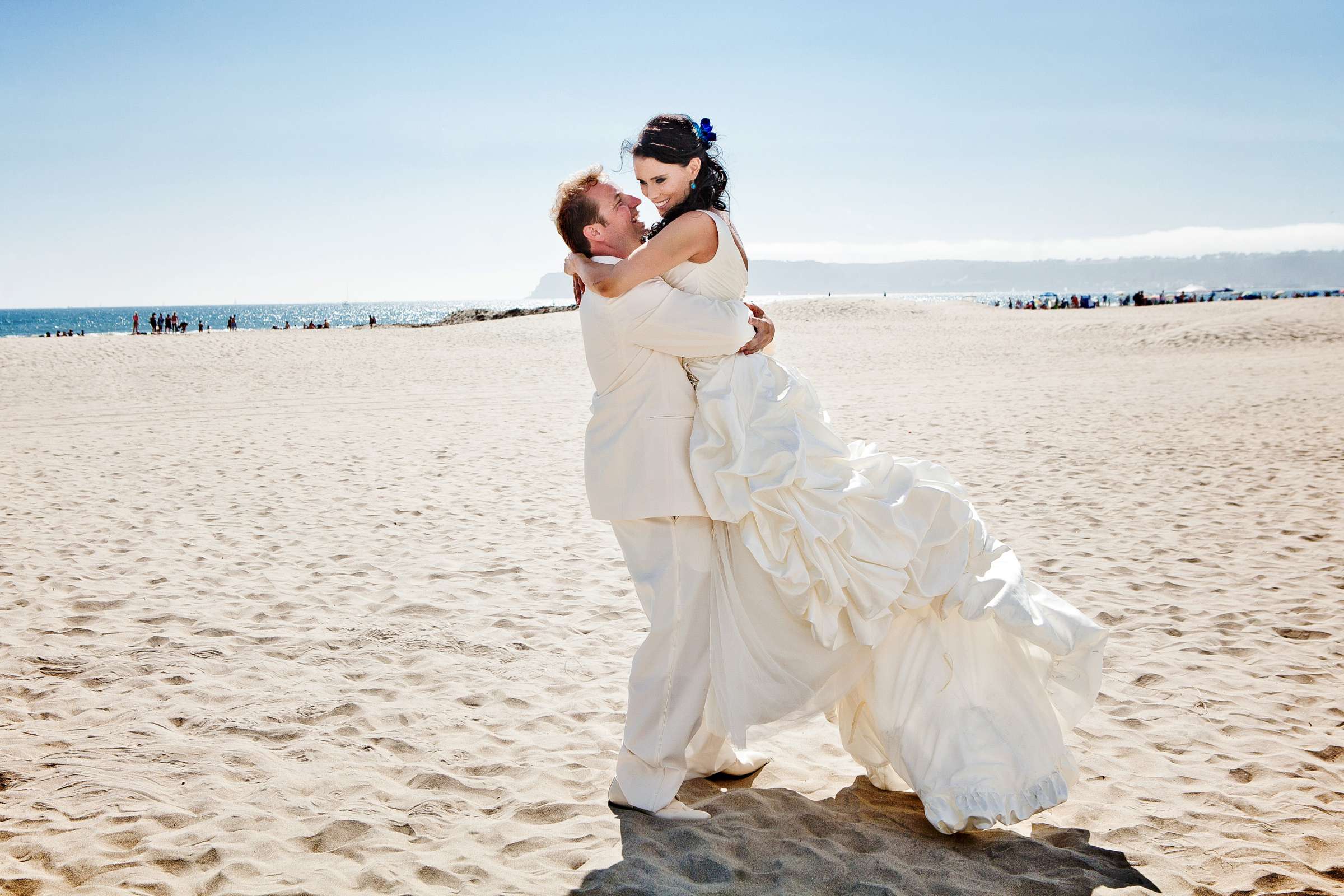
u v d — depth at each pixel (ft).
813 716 9.43
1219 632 16.38
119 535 23.73
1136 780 10.84
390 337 116.37
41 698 13.01
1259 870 8.75
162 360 87.10
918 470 9.97
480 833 9.32
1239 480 30.37
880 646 9.46
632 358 9.20
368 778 10.57
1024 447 37.99
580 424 48.49
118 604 17.71
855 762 11.57
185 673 14.05
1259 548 21.99
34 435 44.45
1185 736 12.12
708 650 9.57
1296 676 14.21
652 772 9.74
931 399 56.80
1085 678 9.36
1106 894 8.26
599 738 11.94
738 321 9.18
